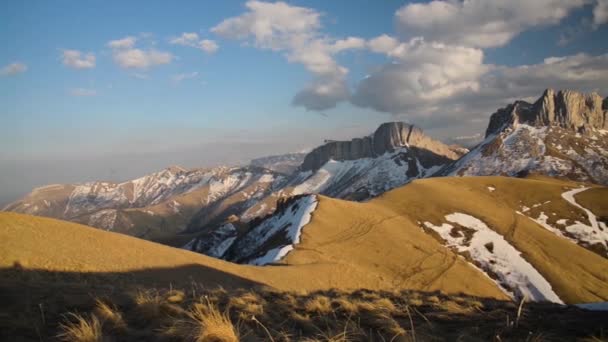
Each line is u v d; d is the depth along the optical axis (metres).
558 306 10.94
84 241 28.88
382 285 41.91
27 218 28.84
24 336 5.15
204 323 5.52
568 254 66.31
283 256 51.50
